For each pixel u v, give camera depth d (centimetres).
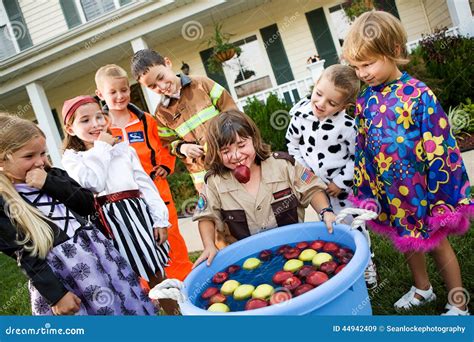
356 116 198
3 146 164
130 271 190
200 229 196
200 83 270
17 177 171
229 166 188
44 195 174
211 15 886
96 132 216
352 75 202
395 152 176
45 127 903
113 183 208
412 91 174
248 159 186
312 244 171
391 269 235
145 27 820
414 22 930
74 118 212
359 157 199
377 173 189
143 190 221
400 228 183
